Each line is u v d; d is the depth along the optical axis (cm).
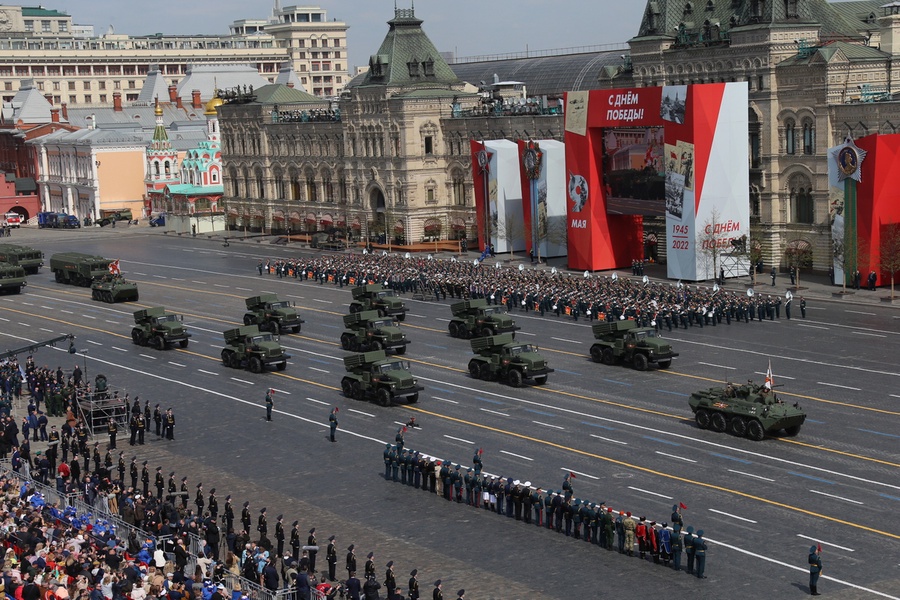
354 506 10112
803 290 19112
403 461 10650
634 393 13225
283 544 9188
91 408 12688
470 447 11488
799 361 14300
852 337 15562
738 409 11394
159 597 7069
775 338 15712
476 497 10025
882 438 11125
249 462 11481
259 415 13200
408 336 17075
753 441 11238
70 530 8381
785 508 9425
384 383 13275
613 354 14638
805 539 8781
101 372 15625
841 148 18800
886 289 18900
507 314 17925
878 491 9719
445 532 9419
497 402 13175
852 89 19800
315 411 13250
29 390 14675
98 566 7431
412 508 10038
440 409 13012
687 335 16212
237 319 19188
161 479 10362
